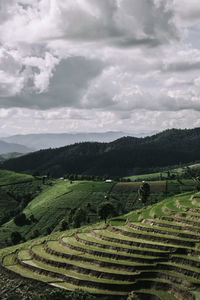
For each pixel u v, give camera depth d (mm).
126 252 118438
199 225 127125
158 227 135000
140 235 129750
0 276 119812
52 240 152250
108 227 154250
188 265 104625
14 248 162250
